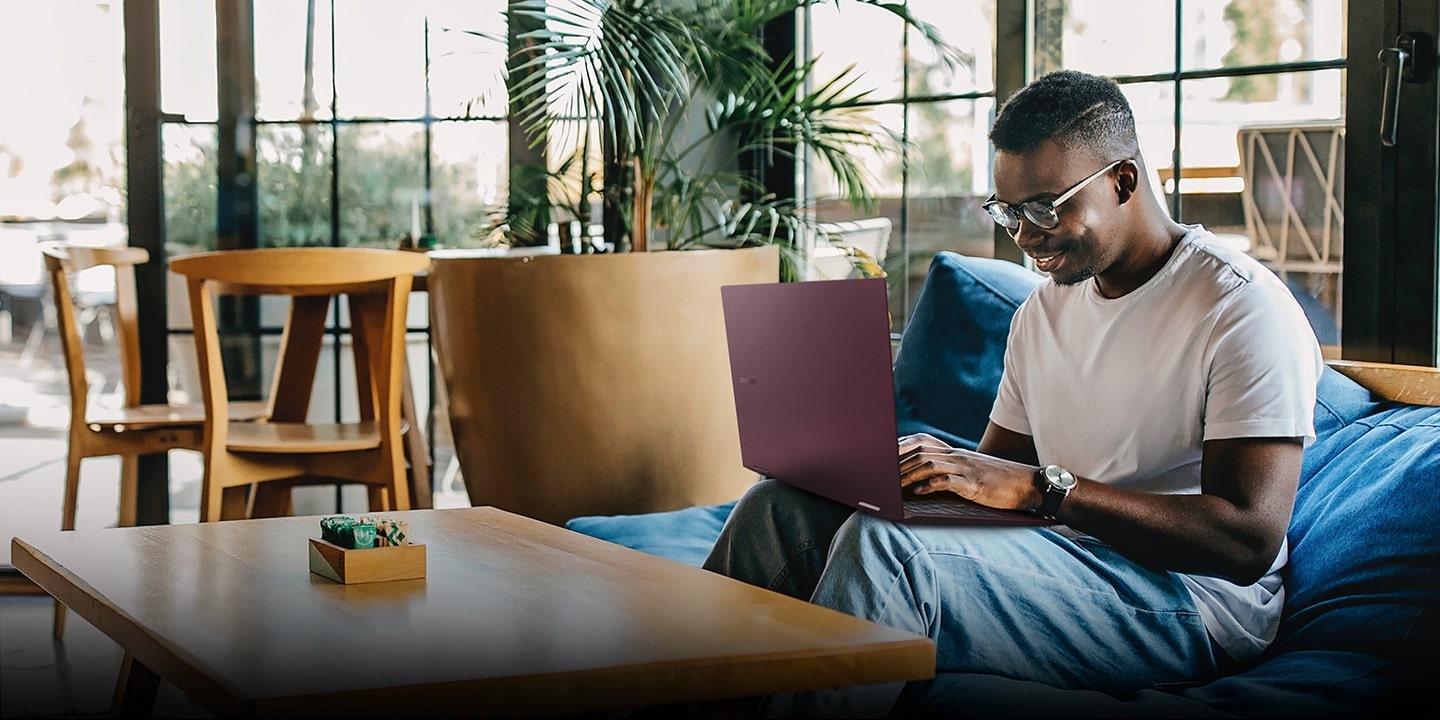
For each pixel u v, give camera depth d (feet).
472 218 12.90
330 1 12.79
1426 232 7.64
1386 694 5.08
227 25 12.69
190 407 11.79
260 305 13.05
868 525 5.38
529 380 10.33
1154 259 6.23
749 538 5.94
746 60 11.66
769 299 5.94
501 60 12.61
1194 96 9.41
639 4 11.25
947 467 5.66
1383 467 5.89
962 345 8.30
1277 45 8.93
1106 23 9.87
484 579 5.02
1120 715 4.81
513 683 3.67
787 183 12.24
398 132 12.86
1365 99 7.91
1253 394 5.59
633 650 3.94
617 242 11.47
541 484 10.50
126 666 5.79
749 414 6.35
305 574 5.18
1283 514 5.53
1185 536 5.49
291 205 12.91
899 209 11.50
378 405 10.11
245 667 3.80
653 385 10.36
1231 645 5.72
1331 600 5.65
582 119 11.21
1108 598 5.56
